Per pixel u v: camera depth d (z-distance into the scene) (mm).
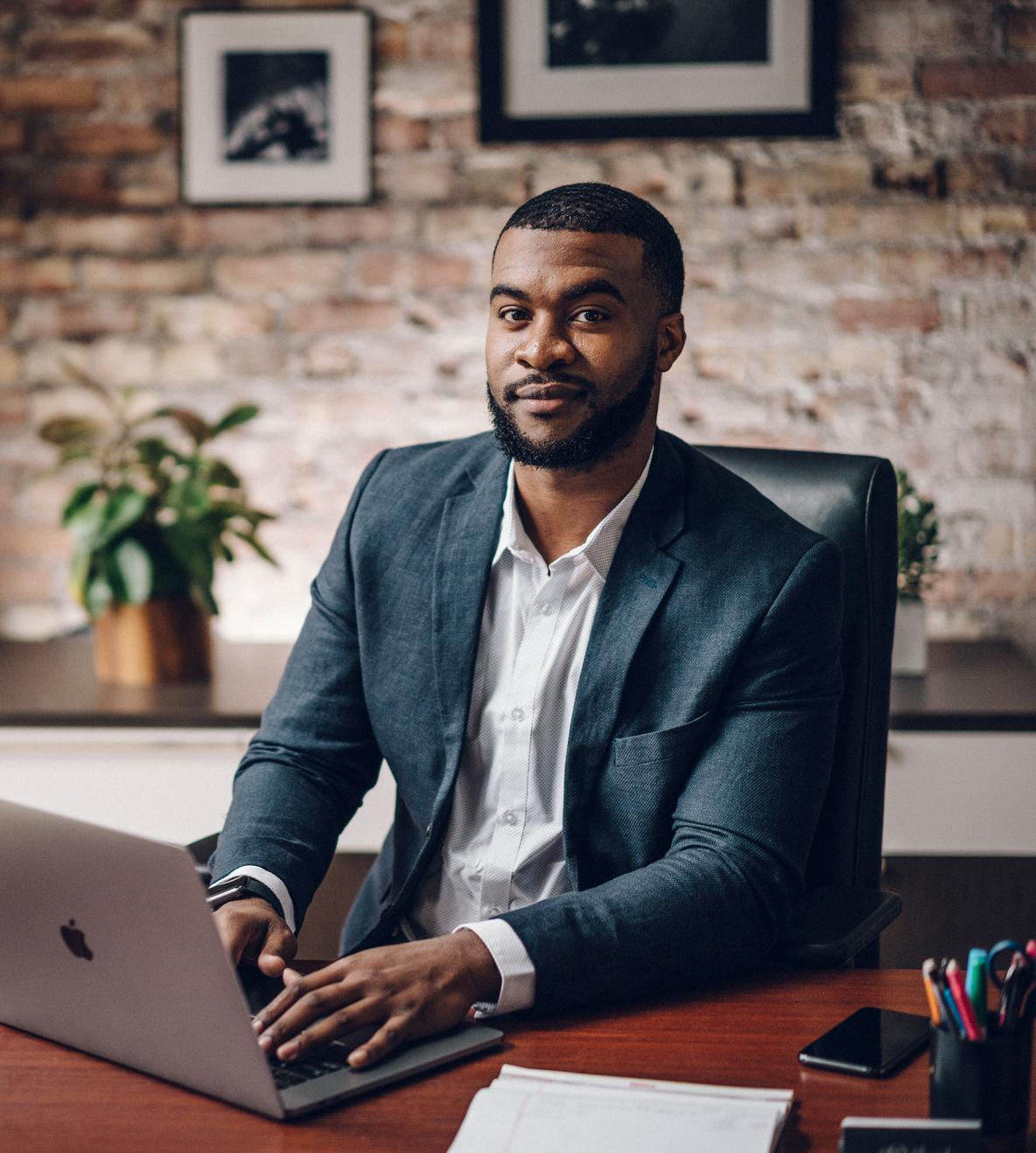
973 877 2268
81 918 937
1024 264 2477
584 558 1354
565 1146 837
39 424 2611
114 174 2572
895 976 1166
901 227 2484
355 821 2129
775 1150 854
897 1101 925
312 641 1499
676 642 1306
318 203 2553
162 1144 869
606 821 1302
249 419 2311
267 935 1203
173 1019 925
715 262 2512
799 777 1262
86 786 2135
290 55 2520
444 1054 984
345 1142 874
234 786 1454
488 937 1072
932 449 2521
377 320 2574
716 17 2449
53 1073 973
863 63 2461
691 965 1127
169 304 2590
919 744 2055
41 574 2637
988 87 2451
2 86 2562
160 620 2248
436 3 2510
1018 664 2346
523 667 1376
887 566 1479
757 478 1527
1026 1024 877
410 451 1551
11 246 2594
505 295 1311
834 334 2512
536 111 2496
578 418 1297
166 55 2545
